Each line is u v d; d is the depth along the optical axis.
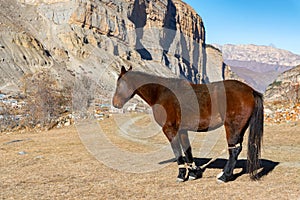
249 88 6.88
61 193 6.54
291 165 8.42
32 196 6.38
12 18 112.50
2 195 6.47
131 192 6.52
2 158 10.27
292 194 6.12
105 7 109.00
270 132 14.45
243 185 6.77
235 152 6.91
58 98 21.92
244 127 6.76
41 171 8.47
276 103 22.12
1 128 19.92
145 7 109.12
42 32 107.88
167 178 7.49
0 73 73.00
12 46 88.56
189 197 6.11
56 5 115.50
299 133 13.73
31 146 12.70
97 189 6.76
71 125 18.91
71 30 102.38
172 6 121.94
